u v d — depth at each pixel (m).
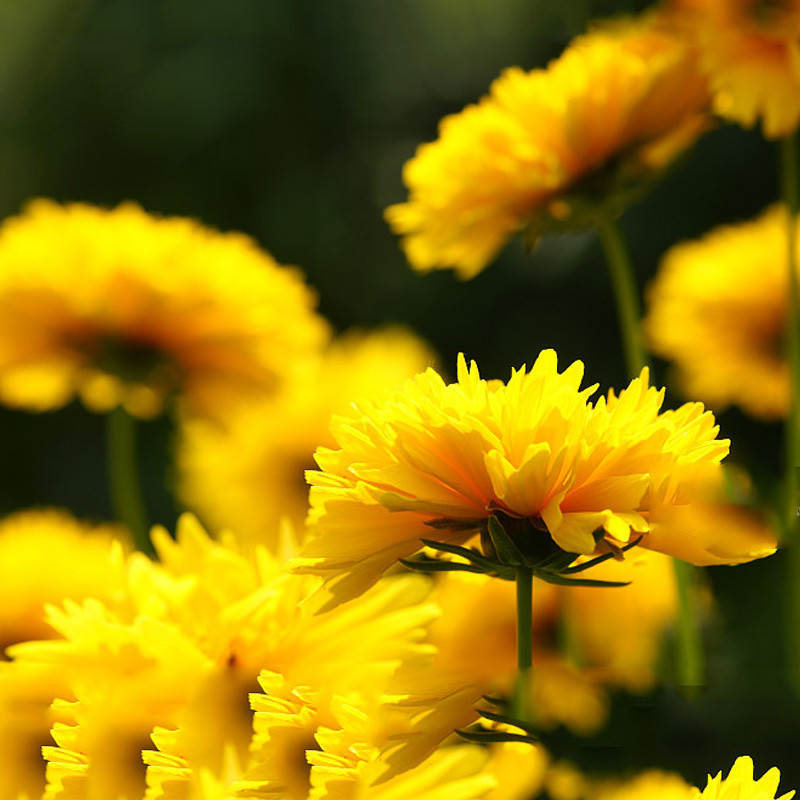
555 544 0.53
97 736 0.53
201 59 3.31
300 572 0.53
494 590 0.60
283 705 0.52
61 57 3.56
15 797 0.54
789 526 0.60
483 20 3.30
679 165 0.68
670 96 0.67
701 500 0.52
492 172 0.68
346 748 0.51
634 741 0.51
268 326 0.98
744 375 0.98
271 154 3.30
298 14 3.32
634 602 0.61
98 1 3.53
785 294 0.95
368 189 3.21
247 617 0.53
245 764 0.52
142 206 3.36
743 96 0.65
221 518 1.15
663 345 1.01
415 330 2.99
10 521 0.75
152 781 0.52
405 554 0.53
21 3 3.63
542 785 0.51
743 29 0.66
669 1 0.67
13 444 2.95
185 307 0.94
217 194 3.32
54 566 0.65
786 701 0.62
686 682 0.60
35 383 0.99
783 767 0.61
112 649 0.54
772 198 2.72
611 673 0.52
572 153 0.67
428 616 0.53
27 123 3.56
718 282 0.97
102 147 3.46
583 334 2.83
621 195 0.68
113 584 0.59
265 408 1.13
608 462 0.52
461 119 0.70
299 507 1.14
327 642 0.53
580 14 0.79
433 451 0.53
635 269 2.73
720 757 0.60
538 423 0.52
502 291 2.91
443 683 0.52
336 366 1.19
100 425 2.97
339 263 3.17
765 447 1.94
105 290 0.93
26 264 0.93
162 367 0.97
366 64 3.30
